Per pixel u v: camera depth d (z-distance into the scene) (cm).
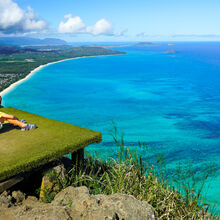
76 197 304
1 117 431
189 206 344
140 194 346
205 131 2911
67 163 433
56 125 468
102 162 454
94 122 3494
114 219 238
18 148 353
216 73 9481
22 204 310
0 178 282
